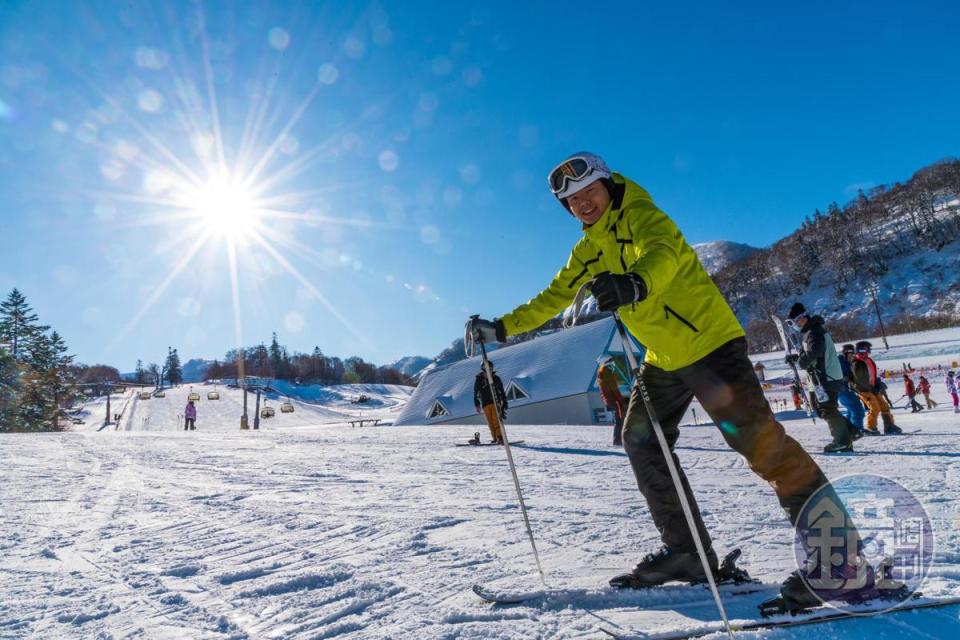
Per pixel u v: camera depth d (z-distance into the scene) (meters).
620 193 2.05
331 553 2.73
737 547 2.48
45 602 2.16
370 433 13.61
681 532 2.02
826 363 6.00
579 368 34.75
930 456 4.96
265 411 67.12
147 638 1.77
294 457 7.79
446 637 1.67
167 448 9.82
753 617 1.68
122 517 3.88
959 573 1.85
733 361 1.87
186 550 2.90
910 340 58.22
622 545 2.63
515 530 3.05
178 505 4.29
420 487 4.80
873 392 7.65
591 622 1.72
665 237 1.83
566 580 2.15
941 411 15.24
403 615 1.87
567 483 4.72
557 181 2.10
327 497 4.43
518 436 11.24
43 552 2.97
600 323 37.59
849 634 1.50
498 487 4.67
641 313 1.94
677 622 1.68
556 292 2.37
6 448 10.17
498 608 1.89
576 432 11.93
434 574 2.31
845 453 5.75
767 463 1.79
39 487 5.38
